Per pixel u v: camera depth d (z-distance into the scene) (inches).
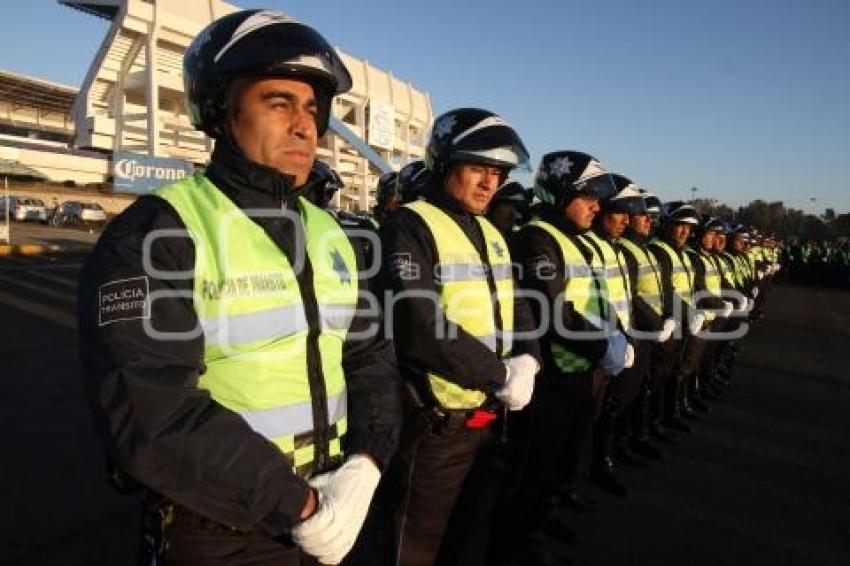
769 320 595.8
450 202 103.8
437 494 98.8
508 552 127.4
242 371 53.3
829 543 149.8
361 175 1649.9
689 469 195.9
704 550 143.6
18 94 1776.6
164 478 45.7
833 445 223.9
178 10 1174.3
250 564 55.8
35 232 987.9
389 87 1818.4
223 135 58.6
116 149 1295.5
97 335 46.7
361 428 63.3
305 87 58.2
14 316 367.9
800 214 2331.4
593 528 152.2
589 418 146.3
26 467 159.5
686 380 249.1
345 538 52.2
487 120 102.5
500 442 112.2
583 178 139.6
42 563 118.0
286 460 50.8
